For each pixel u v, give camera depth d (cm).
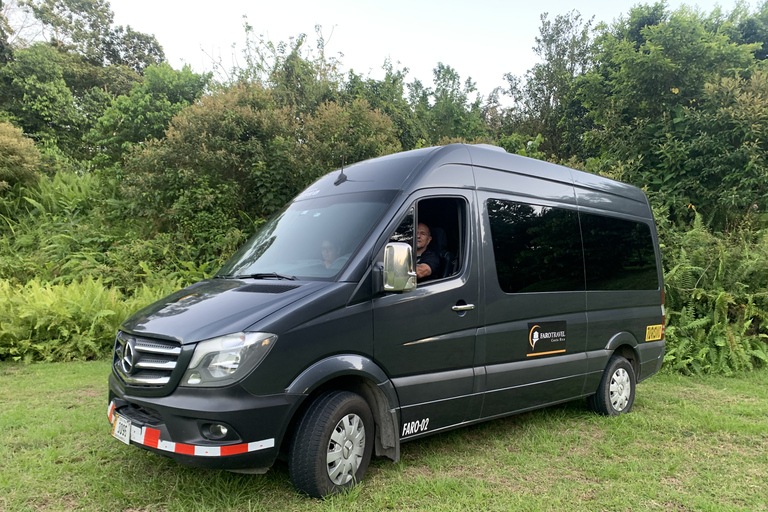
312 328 342
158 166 1253
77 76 2767
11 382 653
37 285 923
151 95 1541
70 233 1320
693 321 873
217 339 319
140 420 331
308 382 336
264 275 406
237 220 1289
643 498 378
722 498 382
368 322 370
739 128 1166
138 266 1151
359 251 380
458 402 426
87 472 379
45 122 2219
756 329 933
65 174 1702
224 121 1260
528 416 575
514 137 1555
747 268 898
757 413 605
